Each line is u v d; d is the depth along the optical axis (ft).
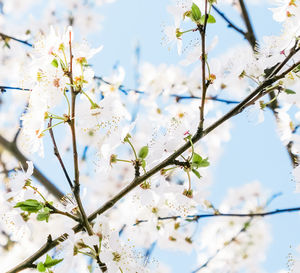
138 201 4.42
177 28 4.24
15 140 4.92
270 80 4.12
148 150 4.18
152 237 4.99
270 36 4.27
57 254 4.12
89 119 4.17
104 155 4.24
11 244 6.00
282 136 4.60
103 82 5.67
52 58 4.03
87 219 4.10
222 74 4.34
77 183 4.07
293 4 4.18
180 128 4.25
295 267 4.35
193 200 4.27
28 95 4.16
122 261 4.10
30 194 4.15
